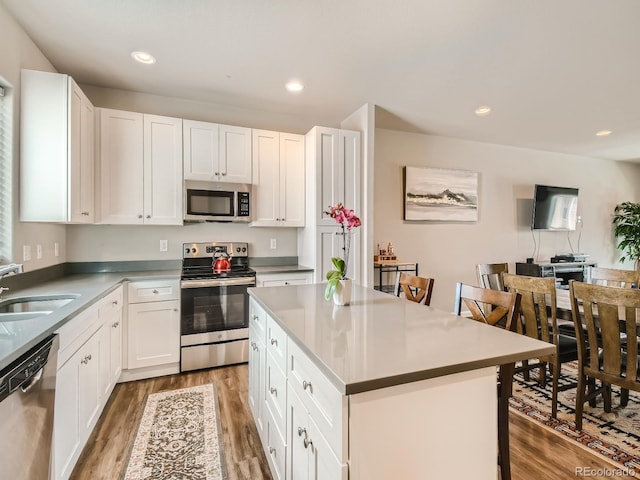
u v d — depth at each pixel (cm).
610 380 194
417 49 246
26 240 225
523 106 361
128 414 228
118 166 288
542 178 547
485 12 204
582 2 194
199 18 210
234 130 330
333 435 96
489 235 507
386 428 97
